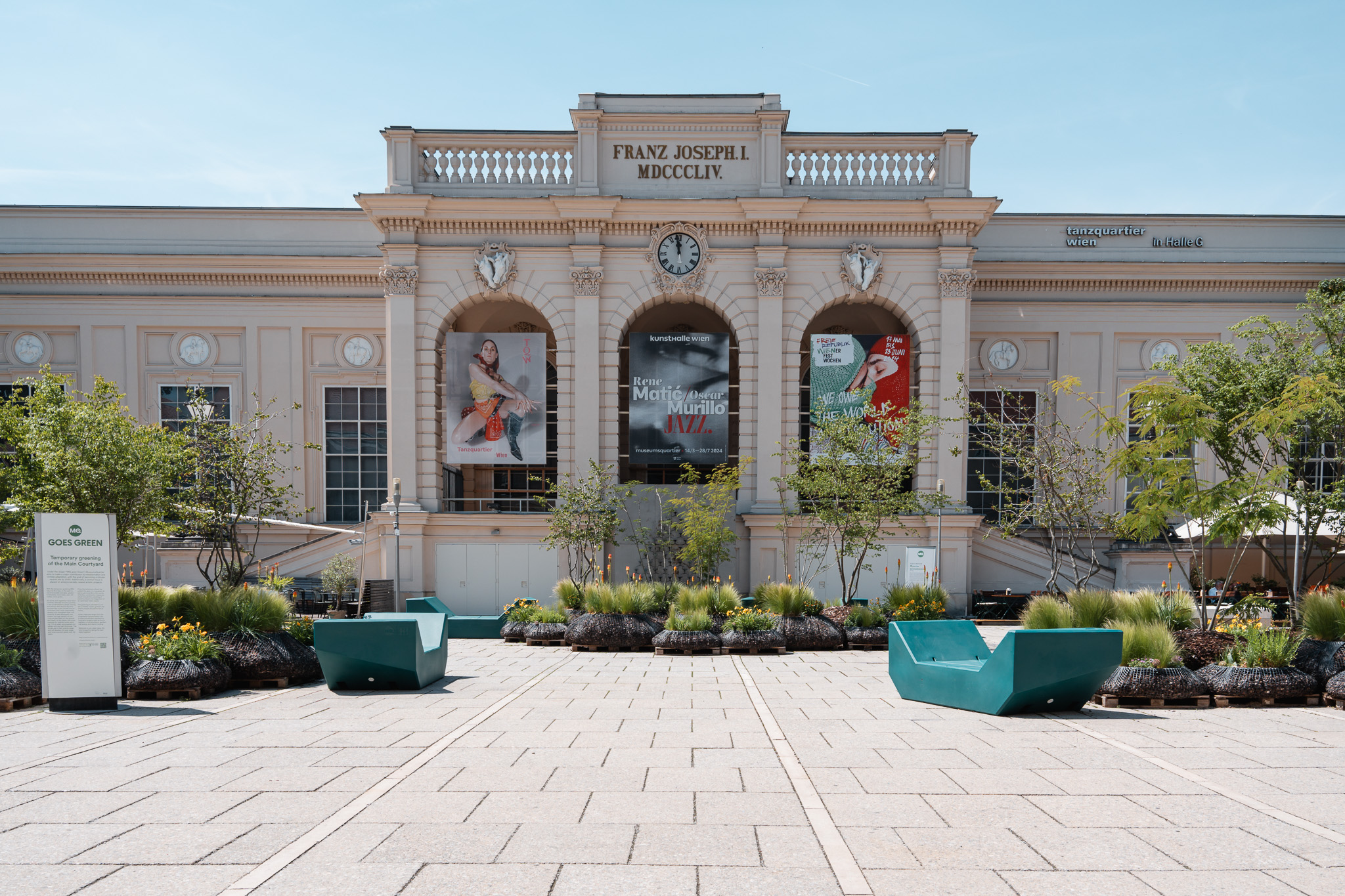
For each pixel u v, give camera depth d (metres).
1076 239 29.64
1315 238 29.64
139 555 26.05
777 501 25.25
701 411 25.75
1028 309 29.44
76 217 29.42
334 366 29.36
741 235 25.91
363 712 9.80
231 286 29.27
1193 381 18.59
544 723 9.03
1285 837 5.39
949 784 6.62
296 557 25.58
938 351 25.66
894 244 25.86
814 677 12.89
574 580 23.33
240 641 11.93
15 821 5.64
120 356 28.95
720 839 5.32
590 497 23.61
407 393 25.56
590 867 4.83
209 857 4.96
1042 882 4.66
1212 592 24.30
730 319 25.89
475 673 13.40
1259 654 10.70
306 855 5.01
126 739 8.22
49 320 28.84
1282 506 14.52
